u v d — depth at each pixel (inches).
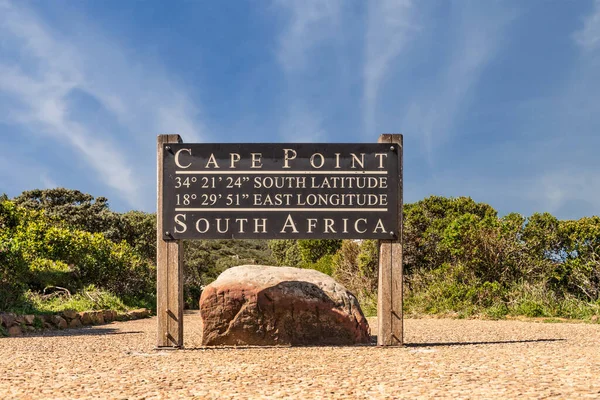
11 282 508.7
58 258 702.5
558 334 365.7
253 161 308.7
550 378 187.5
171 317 302.7
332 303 334.6
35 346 322.7
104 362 245.3
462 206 797.9
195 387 183.3
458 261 638.5
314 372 210.7
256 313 323.9
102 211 1304.1
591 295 585.0
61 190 1409.9
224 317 324.2
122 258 788.0
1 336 396.2
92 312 554.6
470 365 221.9
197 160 308.2
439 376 196.5
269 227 306.8
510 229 612.4
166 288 303.9
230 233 305.6
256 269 343.9
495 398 159.2
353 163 309.9
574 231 617.0
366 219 308.5
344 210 308.0
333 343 329.4
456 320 511.5
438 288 599.8
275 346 317.4
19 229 690.2
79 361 248.7
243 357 260.2
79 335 408.5
